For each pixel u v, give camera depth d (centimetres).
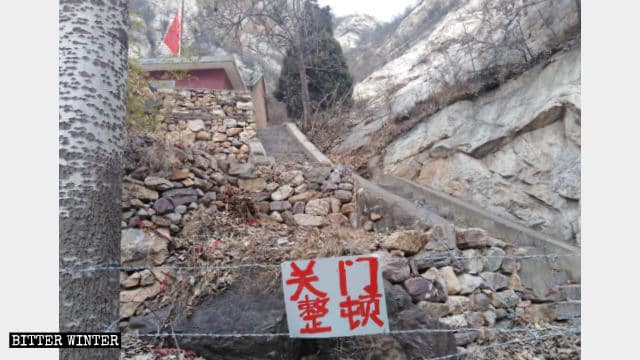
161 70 796
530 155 610
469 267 385
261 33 1201
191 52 730
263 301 298
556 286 421
